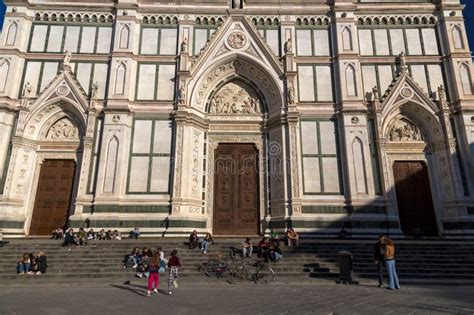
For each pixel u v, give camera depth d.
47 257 17.17
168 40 27.20
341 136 24.69
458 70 25.34
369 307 9.38
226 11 27.89
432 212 23.98
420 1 27.80
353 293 11.73
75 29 26.98
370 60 26.36
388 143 25.03
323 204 23.22
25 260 15.85
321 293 11.73
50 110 25.27
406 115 25.83
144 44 26.95
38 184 24.31
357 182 23.30
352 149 23.98
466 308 9.24
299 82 26.17
